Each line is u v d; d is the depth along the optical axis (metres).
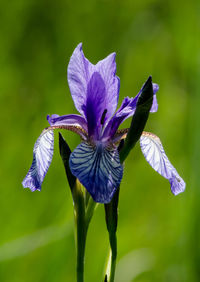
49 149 0.47
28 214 0.62
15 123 0.66
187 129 0.65
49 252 0.60
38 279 0.60
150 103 0.46
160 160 0.47
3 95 0.67
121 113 0.47
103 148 0.46
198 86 0.63
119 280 0.63
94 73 0.47
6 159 0.64
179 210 0.63
